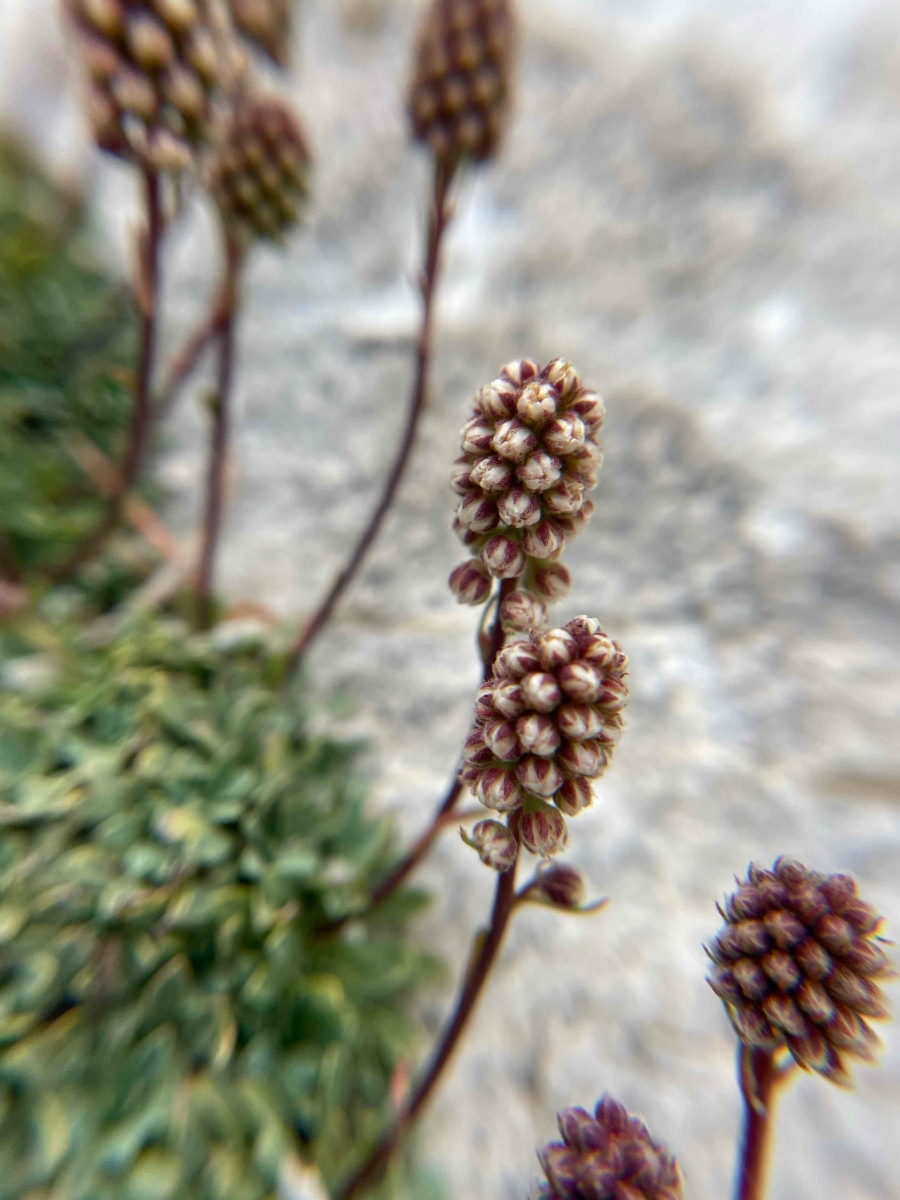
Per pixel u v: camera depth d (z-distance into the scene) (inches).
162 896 2.8
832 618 4.1
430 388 5.1
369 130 6.2
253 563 4.6
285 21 3.1
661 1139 2.9
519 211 5.8
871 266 5.4
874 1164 2.8
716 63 6.5
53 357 4.7
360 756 3.8
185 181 2.9
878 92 6.3
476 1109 2.9
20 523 4.1
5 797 2.9
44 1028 2.6
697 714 3.9
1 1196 2.4
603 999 3.1
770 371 5.0
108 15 2.3
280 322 5.5
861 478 4.5
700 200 5.8
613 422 4.8
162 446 4.9
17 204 5.3
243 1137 2.6
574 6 6.8
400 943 3.1
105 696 3.2
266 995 2.7
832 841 3.5
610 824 3.5
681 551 4.4
